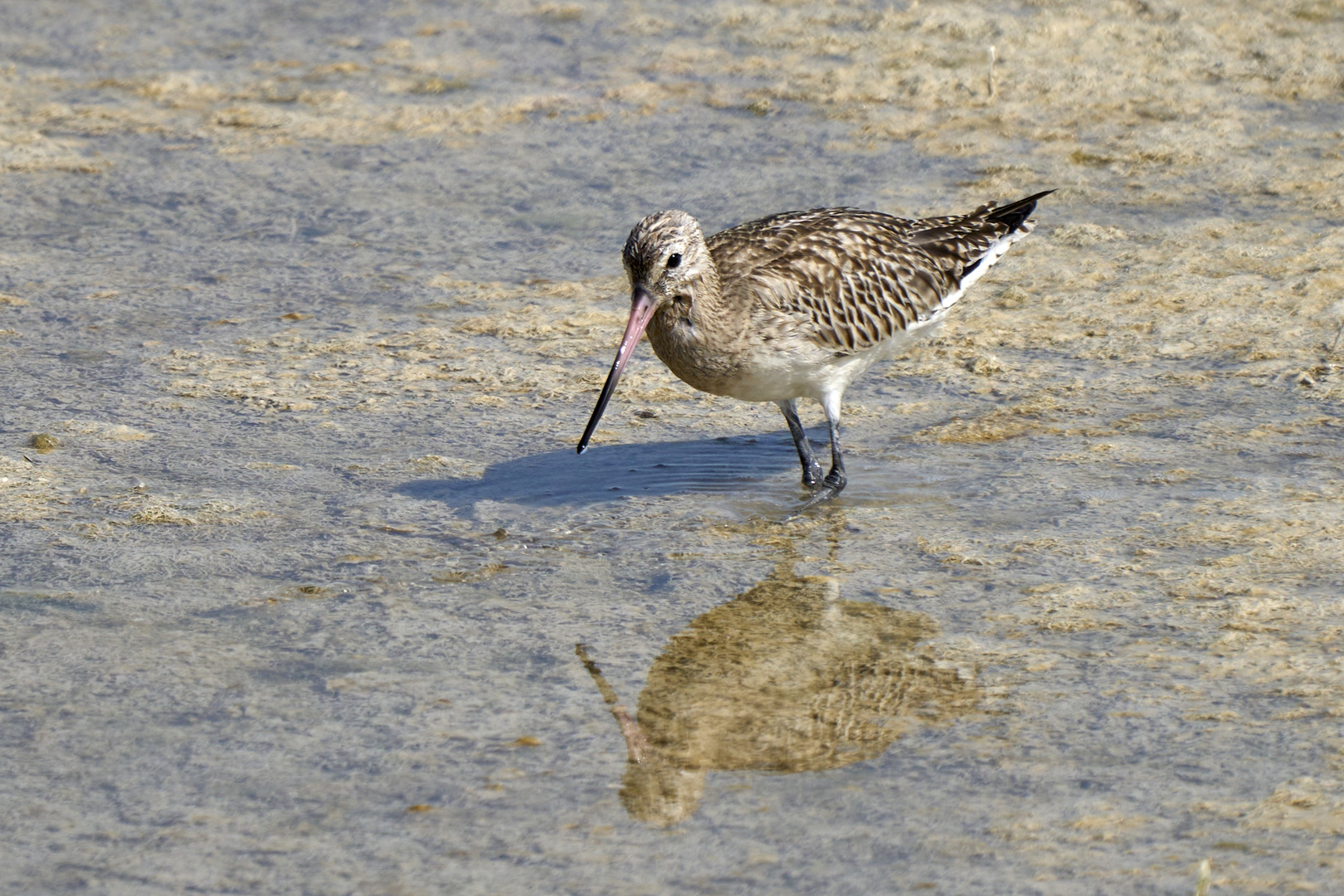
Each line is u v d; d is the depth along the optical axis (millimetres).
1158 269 16312
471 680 8906
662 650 9273
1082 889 6824
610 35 25859
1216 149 19969
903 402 13516
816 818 7461
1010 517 11062
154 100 22969
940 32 25188
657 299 11141
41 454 12289
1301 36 24234
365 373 14242
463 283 16656
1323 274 15781
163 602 9867
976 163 19812
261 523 11102
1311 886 6766
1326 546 10297
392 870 7082
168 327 15406
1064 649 9109
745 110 22250
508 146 21016
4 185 19500
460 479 11984
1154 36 24516
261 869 7105
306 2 28156
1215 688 8562
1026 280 16234
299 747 8156
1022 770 7824
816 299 11711
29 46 25625
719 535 10984
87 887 6969
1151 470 11750
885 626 9516
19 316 15648
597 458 12430
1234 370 13758
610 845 7262
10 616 9633
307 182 19828
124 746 8164
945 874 6977
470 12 27375
